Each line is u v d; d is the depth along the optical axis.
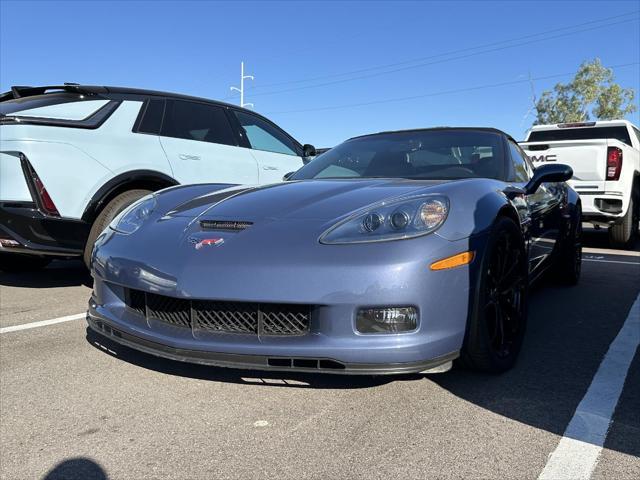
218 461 1.87
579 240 4.82
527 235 3.09
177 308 2.30
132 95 4.61
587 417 2.16
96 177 4.11
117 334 2.46
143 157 4.45
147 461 1.88
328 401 2.32
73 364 2.79
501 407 2.25
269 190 2.85
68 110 4.17
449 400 2.31
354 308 2.03
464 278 2.18
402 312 2.05
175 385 2.52
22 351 2.99
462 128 3.69
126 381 2.57
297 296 2.05
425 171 3.26
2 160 3.83
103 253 2.63
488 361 2.41
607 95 39.56
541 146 7.46
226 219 2.45
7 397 2.40
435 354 2.08
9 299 4.26
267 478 1.76
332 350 2.02
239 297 2.11
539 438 1.99
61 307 4.00
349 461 1.85
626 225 7.27
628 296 4.40
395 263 2.03
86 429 2.11
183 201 2.90
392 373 2.03
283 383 2.43
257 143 5.69
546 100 41.66
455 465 1.81
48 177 3.86
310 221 2.29
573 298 4.34
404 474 1.76
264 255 2.15
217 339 2.17
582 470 1.77
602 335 3.30
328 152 3.86
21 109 4.02
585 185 7.15
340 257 2.07
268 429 2.08
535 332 3.37
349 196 2.50
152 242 2.46
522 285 2.76
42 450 1.96
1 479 1.78
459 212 2.27
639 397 2.35
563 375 2.61
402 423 2.11
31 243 3.88
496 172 3.19
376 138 3.83
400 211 2.18
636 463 1.81
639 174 7.86
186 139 4.90
